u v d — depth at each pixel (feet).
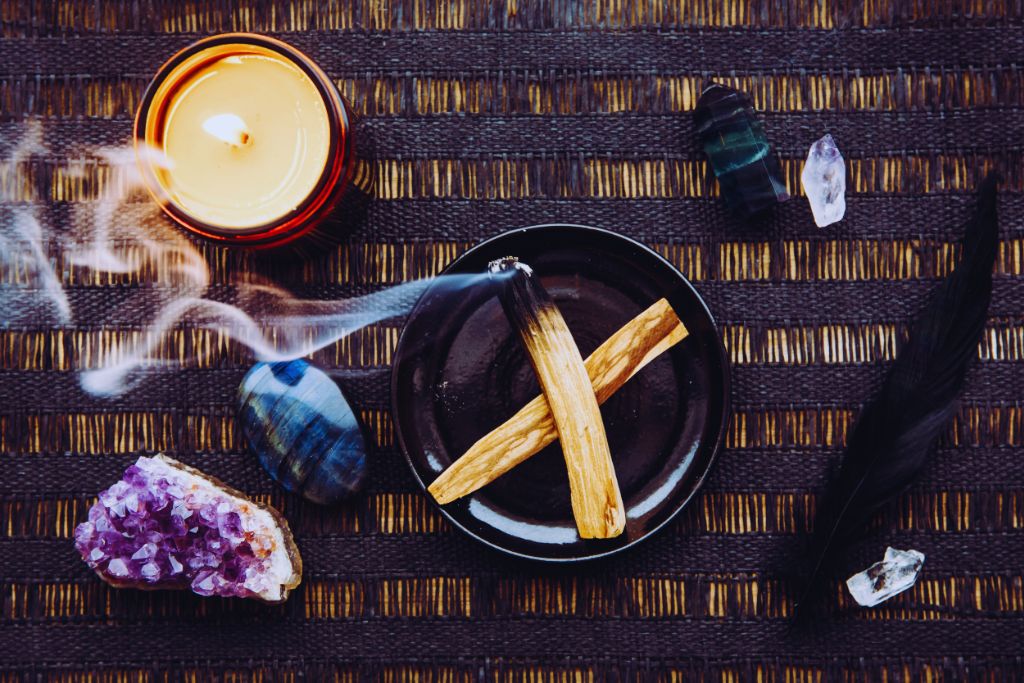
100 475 1.45
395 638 1.44
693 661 1.44
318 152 1.35
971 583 1.43
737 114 1.41
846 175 1.45
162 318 1.46
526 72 1.46
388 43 1.45
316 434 1.40
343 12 1.45
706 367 1.41
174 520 1.37
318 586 1.44
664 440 1.42
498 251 1.37
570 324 1.43
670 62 1.45
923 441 1.37
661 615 1.44
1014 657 1.43
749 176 1.41
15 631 1.44
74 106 1.45
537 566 1.44
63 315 1.45
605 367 1.39
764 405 1.44
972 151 1.45
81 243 1.46
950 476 1.44
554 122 1.46
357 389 1.45
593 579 1.44
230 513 1.38
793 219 1.45
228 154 1.36
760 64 1.45
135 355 1.45
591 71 1.46
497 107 1.46
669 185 1.45
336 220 1.39
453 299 1.43
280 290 1.46
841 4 1.45
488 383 1.43
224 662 1.44
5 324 1.45
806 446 1.44
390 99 1.45
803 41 1.45
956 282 1.38
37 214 1.46
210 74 1.35
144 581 1.40
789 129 1.45
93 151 1.46
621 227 1.45
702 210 1.45
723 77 1.45
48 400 1.45
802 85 1.45
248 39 1.29
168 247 1.46
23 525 1.44
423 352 1.43
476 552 1.44
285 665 1.44
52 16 1.45
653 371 1.42
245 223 1.34
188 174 1.36
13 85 1.45
